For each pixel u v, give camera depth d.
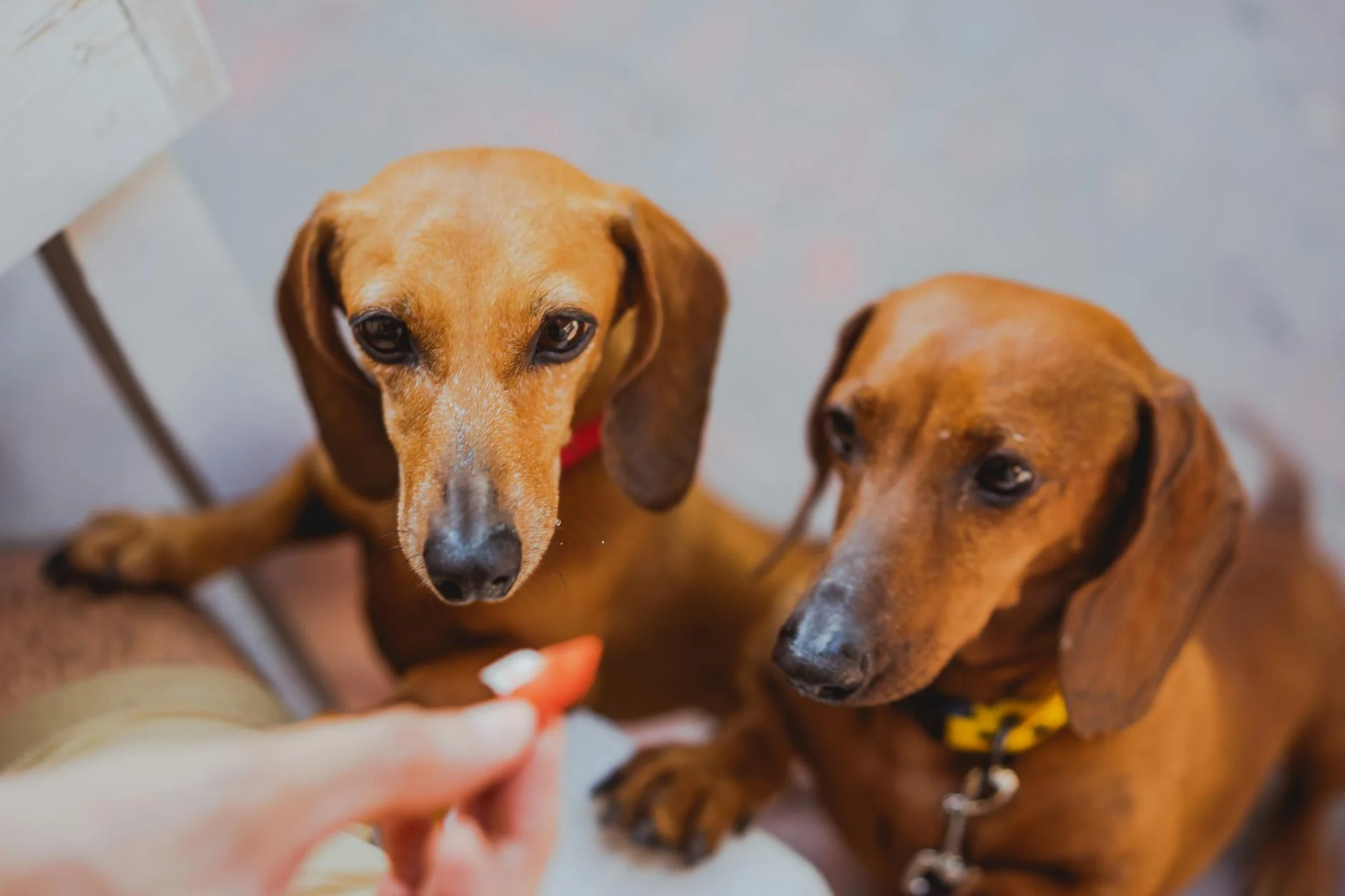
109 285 0.62
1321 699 0.81
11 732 0.57
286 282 0.56
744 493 1.04
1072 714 0.58
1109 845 0.63
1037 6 1.31
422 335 0.52
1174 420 0.57
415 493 0.51
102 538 0.67
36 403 0.98
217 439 0.70
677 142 1.20
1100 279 1.15
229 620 0.83
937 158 1.21
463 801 0.40
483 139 1.18
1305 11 1.31
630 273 0.57
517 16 1.26
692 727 0.93
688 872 0.59
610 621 0.67
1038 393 0.56
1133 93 1.26
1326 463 1.07
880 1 1.30
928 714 0.62
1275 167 1.22
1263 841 0.91
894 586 0.56
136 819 0.34
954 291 0.59
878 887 0.88
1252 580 0.77
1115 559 0.58
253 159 1.15
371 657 0.93
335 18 1.24
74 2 0.52
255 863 0.35
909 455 0.56
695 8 1.29
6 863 0.33
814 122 1.22
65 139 0.55
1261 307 1.15
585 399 0.60
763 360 1.10
